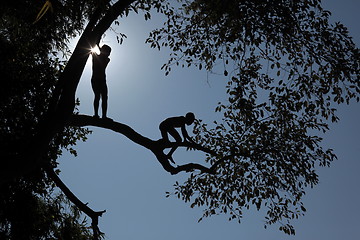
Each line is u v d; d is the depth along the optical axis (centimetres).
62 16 1277
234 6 1184
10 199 1262
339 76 1258
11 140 1162
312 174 1359
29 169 979
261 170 1368
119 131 1145
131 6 1252
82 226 1370
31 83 1259
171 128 1193
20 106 1240
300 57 1326
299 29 1240
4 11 1273
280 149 1373
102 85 1117
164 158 1201
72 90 1020
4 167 940
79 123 1112
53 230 1340
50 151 1341
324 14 1253
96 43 1080
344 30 1261
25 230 1258
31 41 1362
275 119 1363
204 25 1379
